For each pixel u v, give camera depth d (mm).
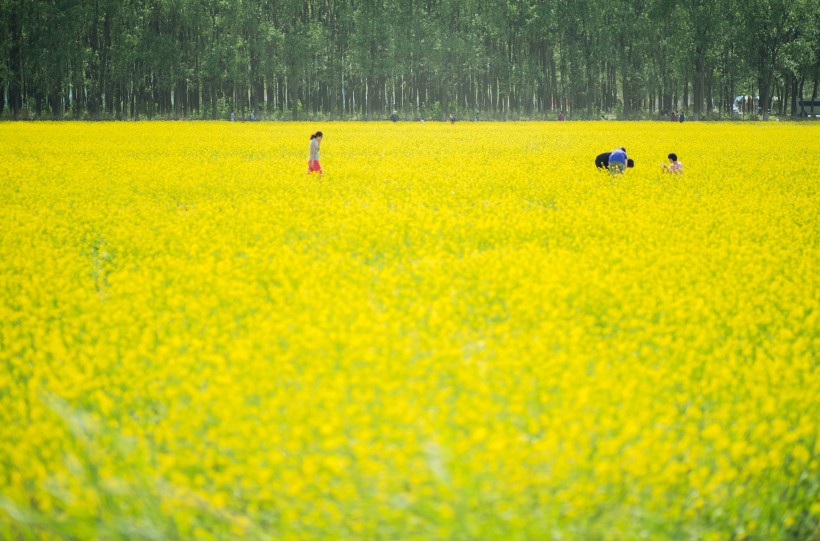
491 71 134250
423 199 23641
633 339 9633
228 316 10469
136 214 20719
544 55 130000
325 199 24453
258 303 11219
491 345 9344
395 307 11055
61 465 6137
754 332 10055
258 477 5676
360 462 5750
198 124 91750
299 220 19109
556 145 53719
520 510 5469
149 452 6398
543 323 9664
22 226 18875
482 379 7750
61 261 14156
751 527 5789
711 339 9719
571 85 126750
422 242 16891
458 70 127812
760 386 7551
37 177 30312
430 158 41500
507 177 30047
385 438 6211
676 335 9766
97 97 114250
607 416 6750
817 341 9812
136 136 63125
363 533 5445
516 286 12172
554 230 18047
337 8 127125
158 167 34938
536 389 7379
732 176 30391
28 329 10312
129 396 7691
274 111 126562
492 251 15531
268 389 7414
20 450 6301
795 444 6801
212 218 19812
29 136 61531
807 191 26297
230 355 8555
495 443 5727
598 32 120438
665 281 12664
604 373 8070
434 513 5293
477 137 65188
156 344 9656
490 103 143375
